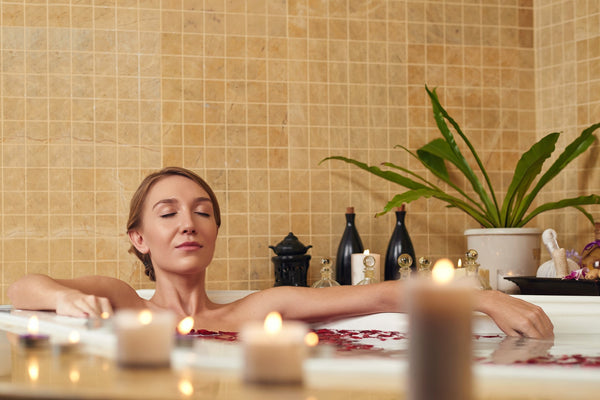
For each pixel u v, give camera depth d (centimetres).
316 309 174
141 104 273
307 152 284
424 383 46
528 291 224
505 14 303
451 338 46
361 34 290
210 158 277
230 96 279
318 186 284
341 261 268
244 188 279
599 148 280
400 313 171
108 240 269
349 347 136
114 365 77
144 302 173
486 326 162
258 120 281
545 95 302
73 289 153
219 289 275
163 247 165
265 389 54
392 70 293
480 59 301
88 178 268
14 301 161
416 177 277
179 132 275
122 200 270
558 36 297
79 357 85
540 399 67
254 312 173
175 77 276
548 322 154
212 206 172
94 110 270
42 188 265
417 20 296
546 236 258
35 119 266
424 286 46
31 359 85
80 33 270
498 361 109
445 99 297
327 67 287
